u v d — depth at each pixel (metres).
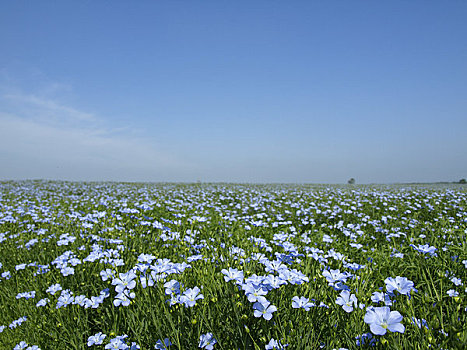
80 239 0.85
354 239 0.91
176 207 1.50
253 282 0.39
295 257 0.63
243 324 0.38
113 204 1.51
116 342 0.40
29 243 0.80
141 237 0.82
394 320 0.30
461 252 0.71
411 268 0.67
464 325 0.38
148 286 0.48
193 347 0.38
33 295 0.55
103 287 0.57
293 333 0.36
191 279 0.53
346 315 0.42
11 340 0.47
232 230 1.00
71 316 0.50
